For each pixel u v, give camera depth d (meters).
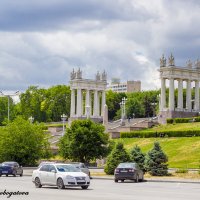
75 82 194.75
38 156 107.06
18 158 106.25
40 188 49.12
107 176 75.44
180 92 171.12
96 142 93.25
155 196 40.56
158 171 75.00
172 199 37.84
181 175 74.62
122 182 63.44
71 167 50.66
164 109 161.00
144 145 121.69
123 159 78.31
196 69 175.12
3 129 107.81
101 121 193.88
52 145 140.50
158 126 152.25
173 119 151.50
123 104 178.00
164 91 167.38
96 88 198.38
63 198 37.22
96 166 99.62
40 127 109.88
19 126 107.12
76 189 48.16
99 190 47.03
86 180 48.84
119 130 150.62
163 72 168.50
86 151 92.88
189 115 165.75
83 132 92.69
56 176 48.78
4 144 105.62
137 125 154.62
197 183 61.97
